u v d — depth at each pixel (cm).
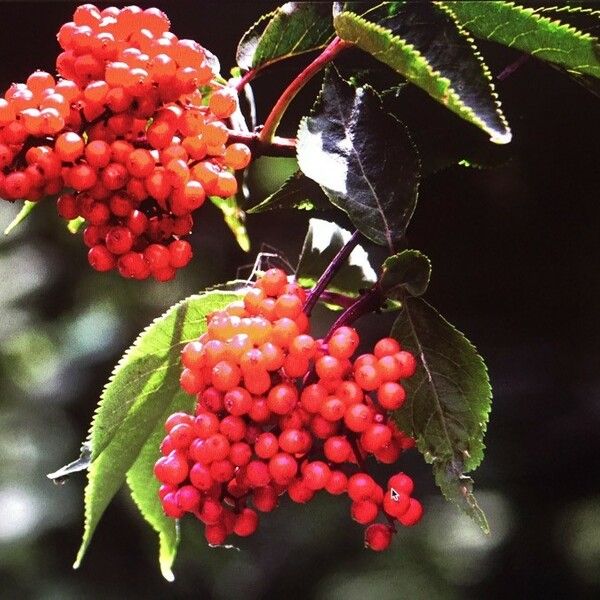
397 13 51
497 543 135
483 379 52
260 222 146
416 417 52
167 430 52
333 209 78
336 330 52
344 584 142
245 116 57
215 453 51
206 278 157
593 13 54
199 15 101
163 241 53
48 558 148
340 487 51
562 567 131
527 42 53
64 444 157
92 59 51
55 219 170
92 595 146
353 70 56
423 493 134
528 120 92
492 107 50
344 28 51
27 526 146
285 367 51
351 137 52
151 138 51
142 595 148
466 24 53
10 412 159
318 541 148
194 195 51
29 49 129
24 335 165
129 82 50
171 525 57
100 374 161
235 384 51
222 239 153
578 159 102
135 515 153
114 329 164
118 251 52
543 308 128
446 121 55
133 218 52
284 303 51
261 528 154
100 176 51
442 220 118
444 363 52
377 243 52
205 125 51
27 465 153
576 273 123
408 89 55
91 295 168
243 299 52
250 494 52
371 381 51
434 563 140
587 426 127
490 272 124
